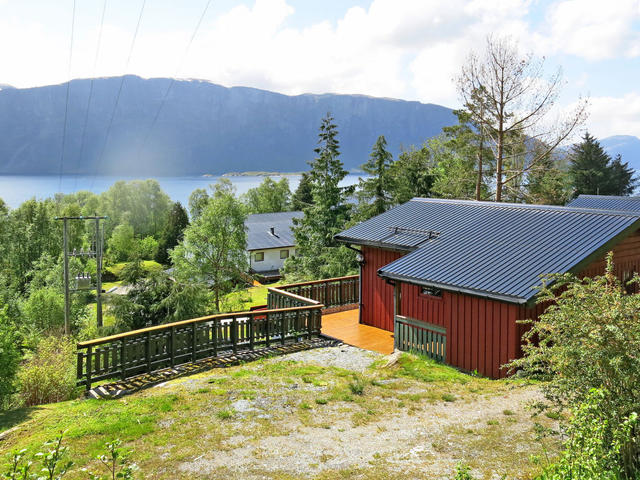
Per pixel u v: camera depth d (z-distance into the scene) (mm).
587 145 51594
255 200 88875
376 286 12945
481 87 25578
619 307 4172
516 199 30078
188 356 9531
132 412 6715
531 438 5559
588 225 10117
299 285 14008
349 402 7301
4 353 9570
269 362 9609
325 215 34500
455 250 10672
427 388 7969
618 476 3574
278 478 4859
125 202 84312
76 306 35219
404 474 4891
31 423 6480
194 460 5277
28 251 50906
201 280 37969
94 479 3291
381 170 31250
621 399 3795
